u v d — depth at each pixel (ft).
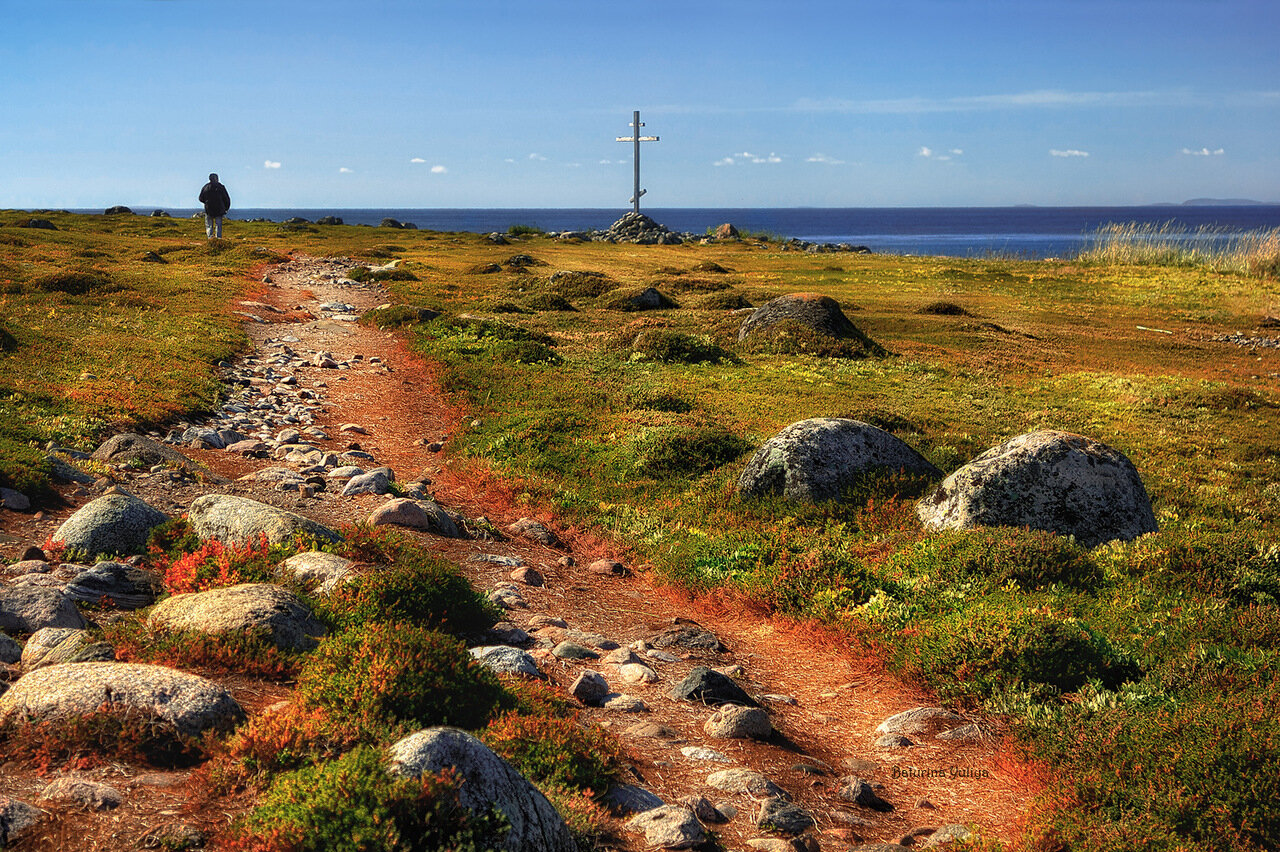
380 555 29.96
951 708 24.94
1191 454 64.13
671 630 31.19
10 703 15.79
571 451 55.42
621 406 67.41
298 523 30.58
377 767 13.38
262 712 17.43
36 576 24.71
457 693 18.80
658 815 16.57
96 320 78.02
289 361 79.00
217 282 120.16
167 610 21.81
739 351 100.42
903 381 86.17
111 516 29.53
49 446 39.86
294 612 22.34
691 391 76.79
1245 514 49.24
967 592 31.78
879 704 25.90
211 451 47.96
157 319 84.02
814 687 27.68
